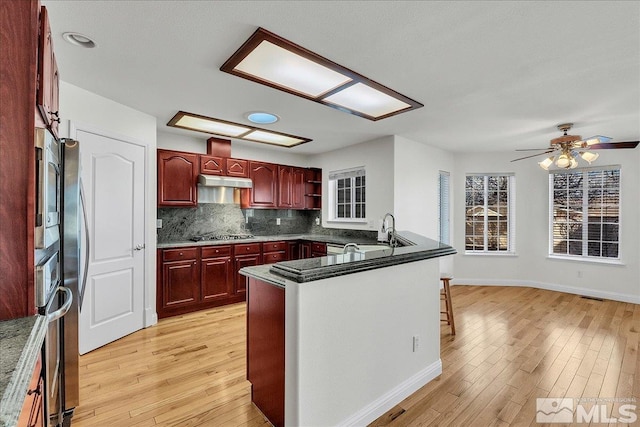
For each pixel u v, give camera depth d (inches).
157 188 147.1
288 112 126.6
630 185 173.0
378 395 75.3
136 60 83.8
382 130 154.6
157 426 70.4
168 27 68.8
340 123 142.4
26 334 39.4
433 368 91.1
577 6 60.9
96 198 109.0
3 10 45.4
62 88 98.0
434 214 193.0
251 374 79.0
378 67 86.7
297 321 59.6
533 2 60.0
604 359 103.1
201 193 177.0
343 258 71.5
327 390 64.6
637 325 135.4
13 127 45.5
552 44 74.9
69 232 69.0
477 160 211.5
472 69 88.0
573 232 193.8
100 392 83.1
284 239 189.8
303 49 76.9
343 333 67.6
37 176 47.1
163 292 141.9
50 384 59.3
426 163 187.3
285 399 62.7
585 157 138.8
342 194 205.2
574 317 145.9
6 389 27.4
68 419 70.6
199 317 144.0
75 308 70.6
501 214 213.5
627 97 108.6
